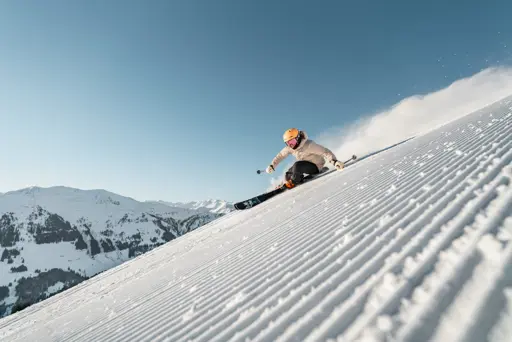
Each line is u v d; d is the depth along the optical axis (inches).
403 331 28.0
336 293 41.5
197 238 223.3
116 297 131.2
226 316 52.5
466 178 70.2
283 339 36.1
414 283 35.0
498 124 140.9
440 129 238.1
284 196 225.1
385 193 94.9
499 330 23.6
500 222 40.2
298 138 243.3
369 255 49.4
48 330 120.8
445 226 47.2
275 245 90.7
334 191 146.5
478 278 30.8
